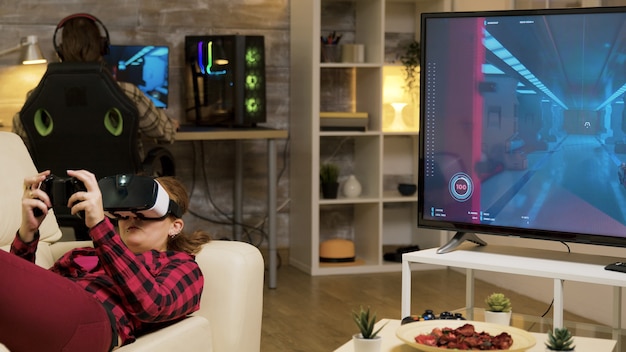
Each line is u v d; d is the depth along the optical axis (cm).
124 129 366
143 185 224
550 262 274
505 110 288
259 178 557
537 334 235
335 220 571
